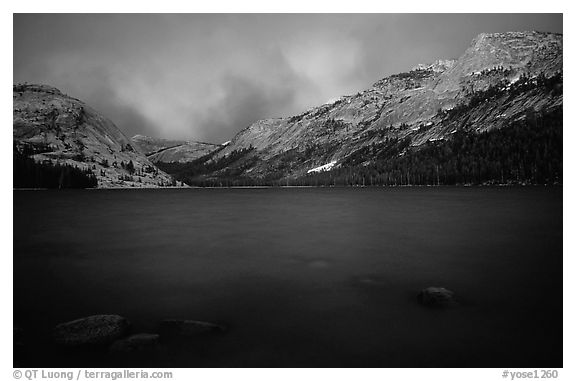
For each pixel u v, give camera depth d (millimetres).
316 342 11508
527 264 21938
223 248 30109
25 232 41875
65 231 42562
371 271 21109
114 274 21062
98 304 15508
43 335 12117
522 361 10148
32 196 137625
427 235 35438
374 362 10109
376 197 114938
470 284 17688
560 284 17406
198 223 51250
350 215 59750
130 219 57688
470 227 41094
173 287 18156
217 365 10016
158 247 30938
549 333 11875
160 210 77062
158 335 11273
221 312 14336
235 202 106000
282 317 13672
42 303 15711
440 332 12102
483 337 11602
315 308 14656
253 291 17312
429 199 97750
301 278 19719
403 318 13320
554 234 34438
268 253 27547
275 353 10727
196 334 11852
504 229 38594
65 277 20359
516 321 12812
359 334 12008
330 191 180125
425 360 10281
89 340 11000
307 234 38156
